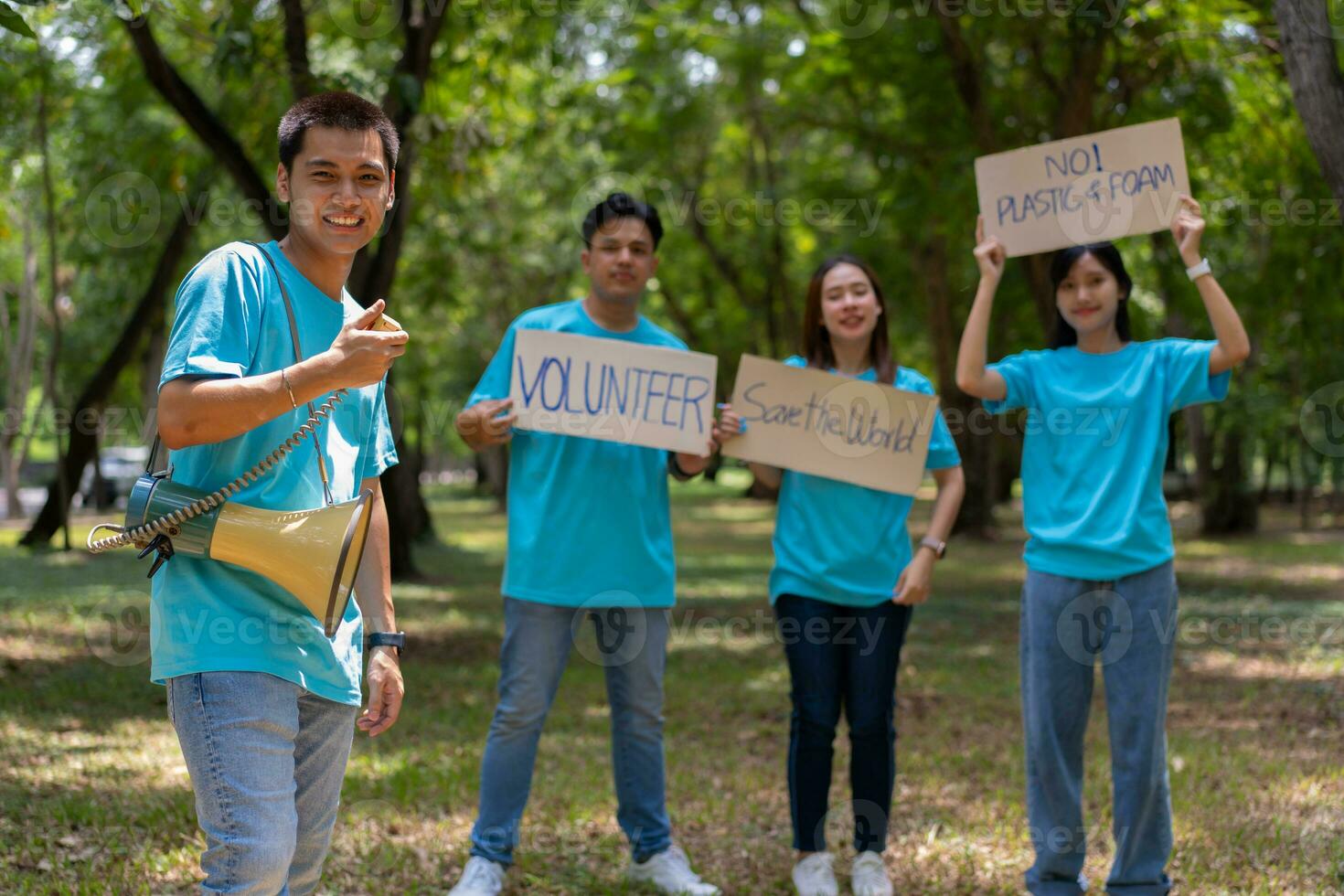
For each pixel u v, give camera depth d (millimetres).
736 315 26703
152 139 11688
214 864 2266
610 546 3895
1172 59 9758
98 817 4375
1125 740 3518
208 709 2311
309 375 2246
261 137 9828
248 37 7789
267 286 2488
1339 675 7891
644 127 15555
